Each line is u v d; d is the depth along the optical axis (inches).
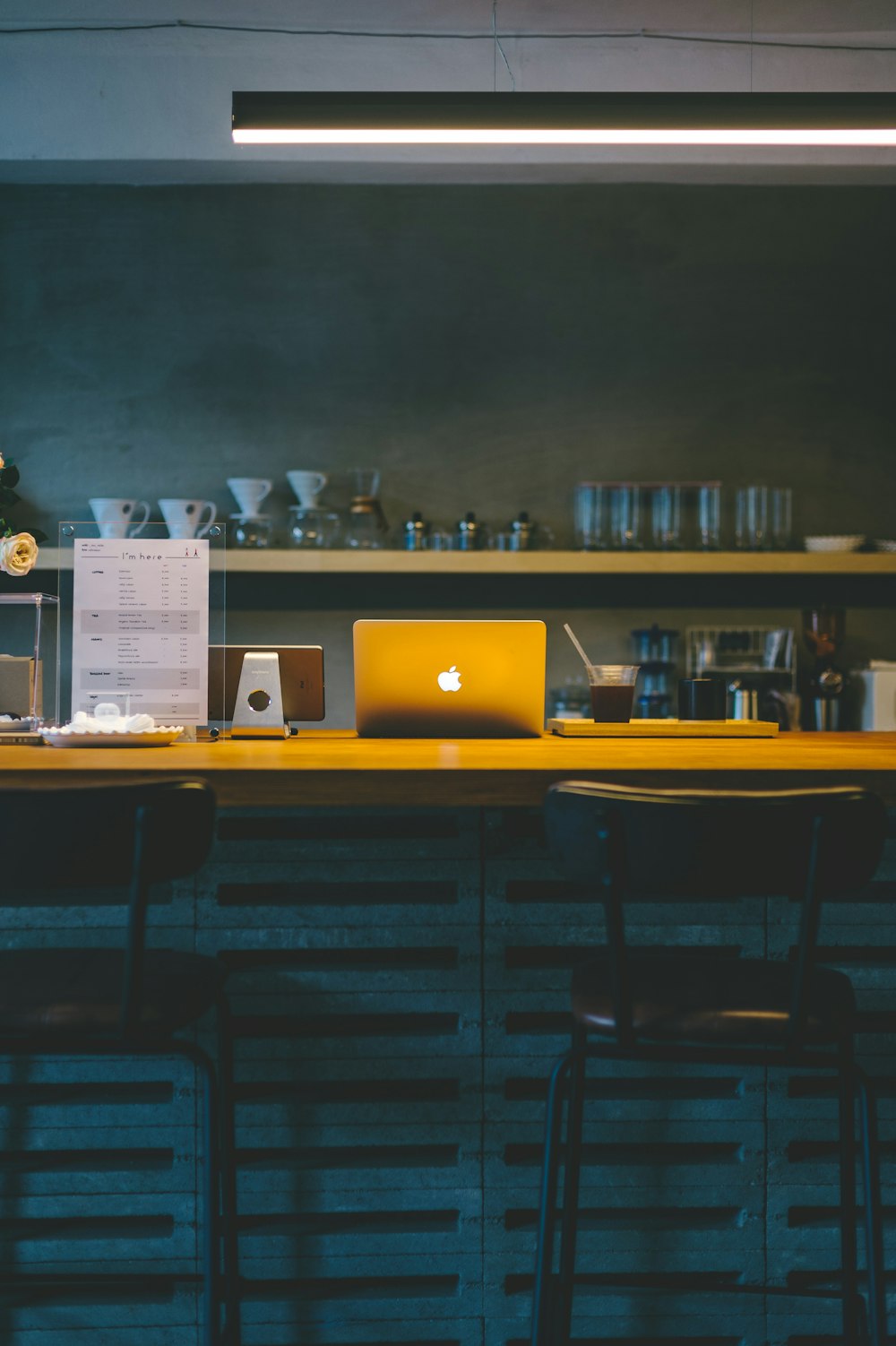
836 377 168.4
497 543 157.6
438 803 60.5
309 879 67.7
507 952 69.1
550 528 166.1
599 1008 55.2
